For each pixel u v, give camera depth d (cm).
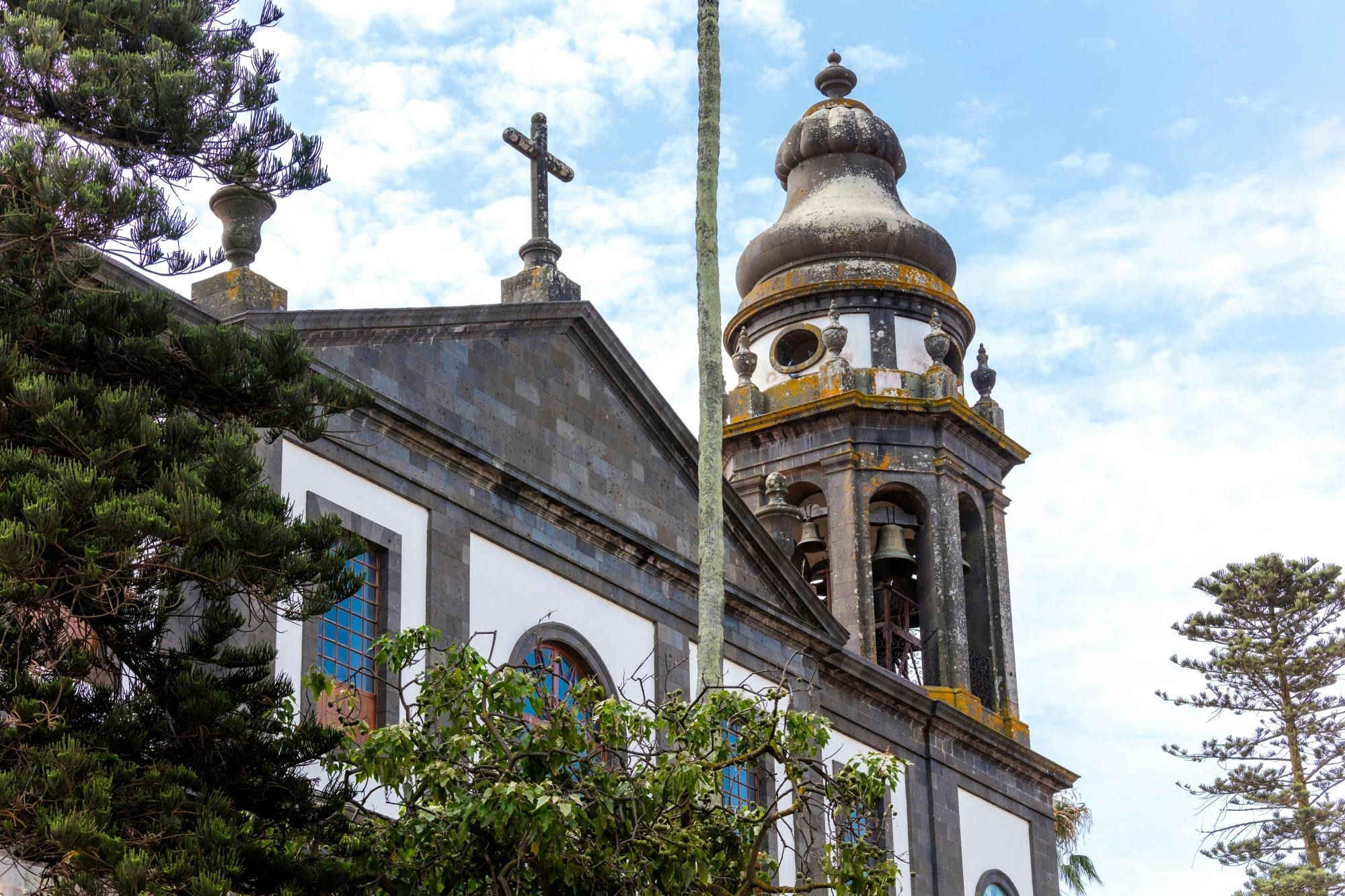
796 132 3691
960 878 3094
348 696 1764
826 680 2920
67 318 1711
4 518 1512
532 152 2641
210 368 1736
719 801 1761
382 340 2273
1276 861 4397
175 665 1669
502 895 1628
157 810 1554
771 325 3519
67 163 1605
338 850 1661
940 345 3406
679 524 2645
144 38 1839
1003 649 3350
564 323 2534
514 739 1683
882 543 3309
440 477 2292
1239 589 4547
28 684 1555
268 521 1634
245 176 1833
